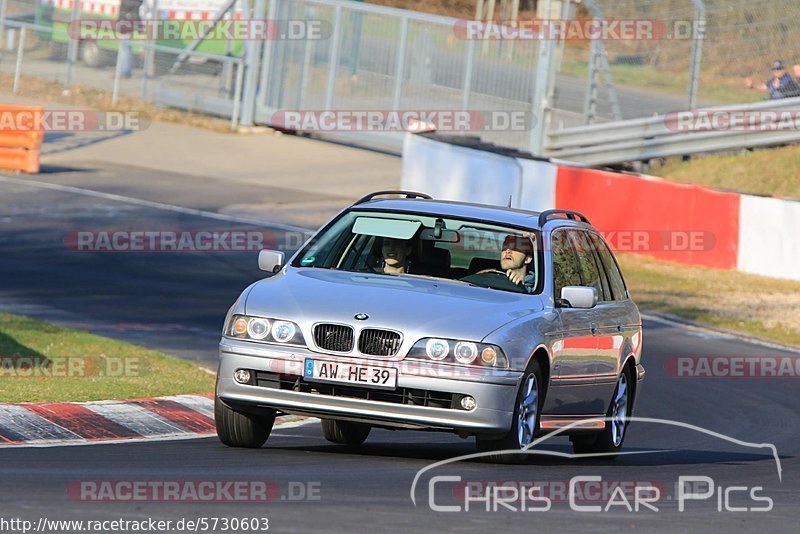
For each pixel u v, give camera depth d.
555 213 35.81
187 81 136.38
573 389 33.53
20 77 138.88
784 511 27.09
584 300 32.31
